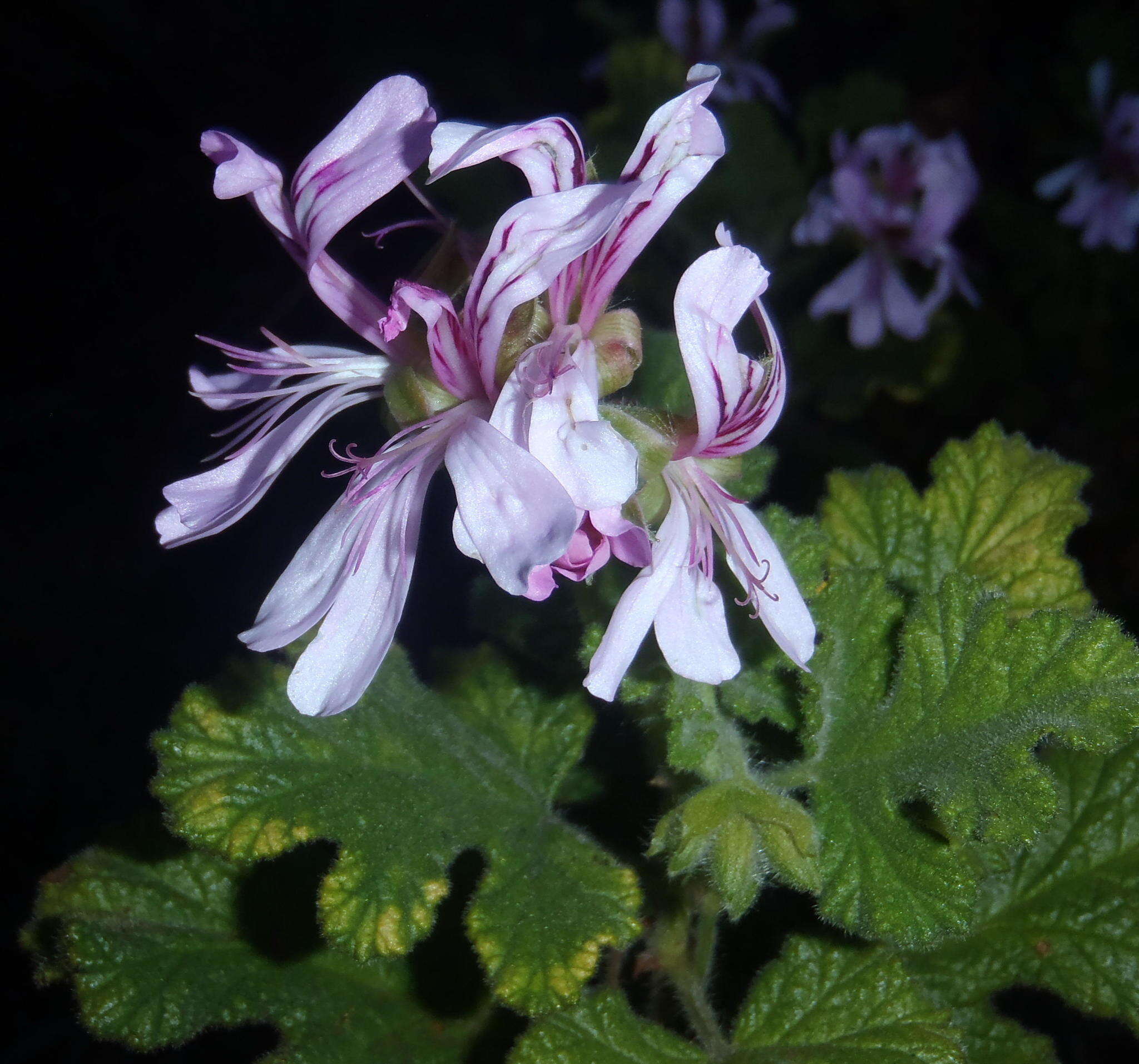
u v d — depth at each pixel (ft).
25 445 0.79
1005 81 1.03
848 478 0.55
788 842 0.44
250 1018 0.47
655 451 0.42
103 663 0.73
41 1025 0.64
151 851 0.50
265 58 0.98
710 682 0.42
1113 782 0.51
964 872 0.45
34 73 0.91
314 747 0.47
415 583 0.69
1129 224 0.87
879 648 0.49
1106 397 0.87
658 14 1.00
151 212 0.88
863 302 0.78
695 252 0.79
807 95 0.93
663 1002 0.50
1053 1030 0.62
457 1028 0.49
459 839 0.47
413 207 0.85
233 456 0.44
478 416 0.41
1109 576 0.78
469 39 1.04
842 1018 0.47
